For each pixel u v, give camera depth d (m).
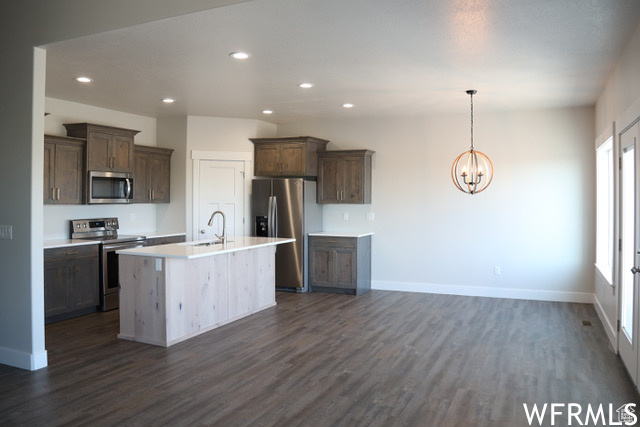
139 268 4.60
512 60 4.29
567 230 6.45
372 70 4.67
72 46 3.93
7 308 3.96
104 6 3.59
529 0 3.02
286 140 7.27
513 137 6.65
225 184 7.42
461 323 5.34
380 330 5.05
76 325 5.23
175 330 4.58
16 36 3.93
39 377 3.69
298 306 6.18
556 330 5.05
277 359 4.12
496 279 6.79
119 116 6.88
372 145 7.38
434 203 7.06
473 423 2.94
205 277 4.98
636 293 3.48
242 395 3.36
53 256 5.27
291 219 7.12
